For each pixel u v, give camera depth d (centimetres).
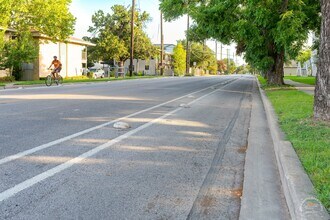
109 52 5525
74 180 445
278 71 2331
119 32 5662
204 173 498
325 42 776
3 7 2377
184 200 399
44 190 409
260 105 1392
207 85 2783
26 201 378
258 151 632
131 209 369
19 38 2773
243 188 441
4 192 399
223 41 2358
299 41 2147
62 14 2827
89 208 367
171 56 7906
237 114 1110
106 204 379
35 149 578
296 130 703
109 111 1036
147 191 421
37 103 1180
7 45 2566
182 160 557
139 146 629
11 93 1596
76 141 643
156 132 756
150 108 1143
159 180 460
